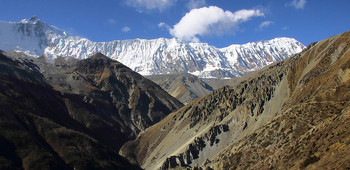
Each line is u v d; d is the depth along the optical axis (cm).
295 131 8800
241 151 10575
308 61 15125
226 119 16812
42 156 12988
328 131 6919
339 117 7144
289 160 7212
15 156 12619
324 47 14825
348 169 5069
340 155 5597
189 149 15550
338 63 11794
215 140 15550
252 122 14662
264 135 10306
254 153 9719
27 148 13162
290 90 14175
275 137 9569
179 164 15212
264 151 9231
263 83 17312
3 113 14475
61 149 14462
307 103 9781
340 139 6144
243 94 18550
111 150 16638
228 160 10756
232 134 15300
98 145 16188
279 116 10950
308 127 8425
